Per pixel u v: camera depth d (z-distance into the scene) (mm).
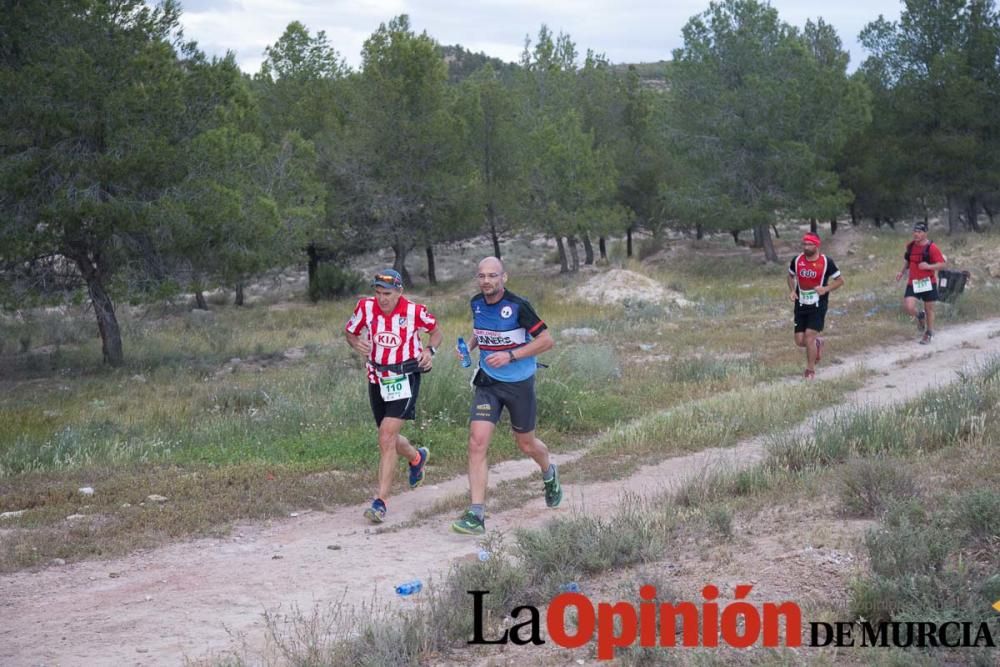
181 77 19234
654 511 6367
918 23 35219
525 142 39219
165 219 18312
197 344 24453
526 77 47781
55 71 17281
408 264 50125
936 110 34625
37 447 10633
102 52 18359
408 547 6422
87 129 17906
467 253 52906
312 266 39656
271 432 11188
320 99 38312
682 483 7316
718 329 19906
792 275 13016
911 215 43562
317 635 4645
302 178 28297
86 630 4977
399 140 36125
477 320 6582
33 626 5082
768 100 34125
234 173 21250
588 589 5066
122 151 18109
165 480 8492
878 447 7988
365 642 4340
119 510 7539
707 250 42188
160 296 19609
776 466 7719
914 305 16047
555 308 27781
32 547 6582
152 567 6227
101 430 12078
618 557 5422
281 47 39219
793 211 35281
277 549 6578
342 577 5789
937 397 9508
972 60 34625
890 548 4664
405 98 36062
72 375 19641
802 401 11141
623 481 8281
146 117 18547
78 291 20375
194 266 20422
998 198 40000
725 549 5410
